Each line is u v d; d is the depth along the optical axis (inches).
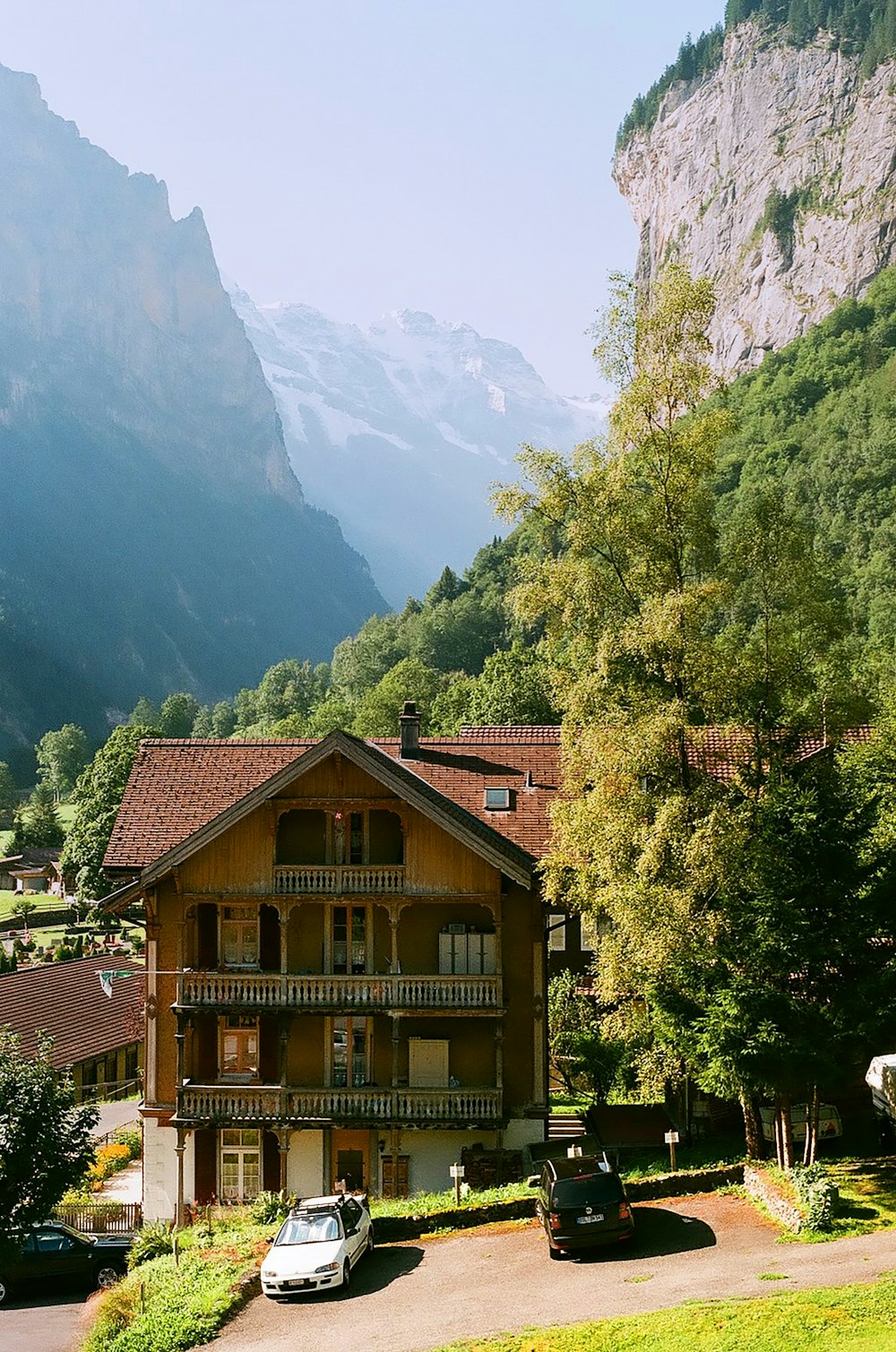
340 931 1589.6
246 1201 1519.4
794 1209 1035.9
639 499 1417.3
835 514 6451.8
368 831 1590.8
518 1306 923.4
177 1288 1093.8
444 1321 920.9
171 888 1582.2
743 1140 1461.6
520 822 1710.1
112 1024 2420.0
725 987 1102.4
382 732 5521.7
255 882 1552.7
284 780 1523.1
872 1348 715.4
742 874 1164.5
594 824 1310.3
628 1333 796.0
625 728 1306.6
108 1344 1011.9
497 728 2037.4
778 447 7362.2
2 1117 1173.7
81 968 2554.1
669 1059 1314.0
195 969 1571.1
